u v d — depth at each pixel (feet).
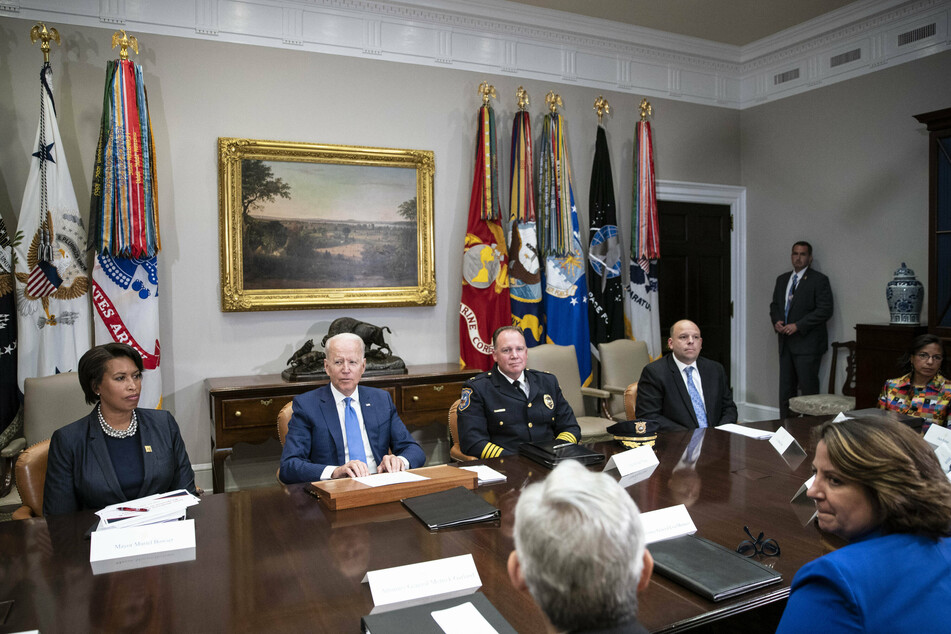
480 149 16.21
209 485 14.48
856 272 17.57
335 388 8.93
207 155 14.33
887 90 16.70
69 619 4.16
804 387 18.19
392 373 14.48
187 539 5.38
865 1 16.46
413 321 16.22
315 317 15.31
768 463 7.83
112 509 6.03
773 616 5.60
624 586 2.36
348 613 4.23
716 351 20.44
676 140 19.48
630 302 18.30
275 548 5.29
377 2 15.52
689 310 19.97
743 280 20.74
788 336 18.52
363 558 5.08
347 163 15.34
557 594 2.35
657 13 17.13
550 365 15.29
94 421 7.06
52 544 5.45
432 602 4.24
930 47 15.76
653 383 11.13
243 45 14.56
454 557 4.82
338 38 15.34
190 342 14.30
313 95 15.16
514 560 2.65
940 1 15.51
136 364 7.06
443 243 16.49
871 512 3.63
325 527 5.76
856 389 16.07
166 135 13.98
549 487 2.55
